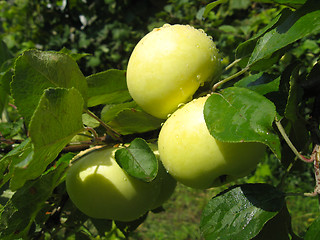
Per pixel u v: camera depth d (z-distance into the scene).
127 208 0.21
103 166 0.21
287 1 0.18
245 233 0.17
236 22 0.75
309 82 0.19
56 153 0.19
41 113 0.16
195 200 1.02
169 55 0.18
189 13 0.79
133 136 0.25
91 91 0.24
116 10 1.02
